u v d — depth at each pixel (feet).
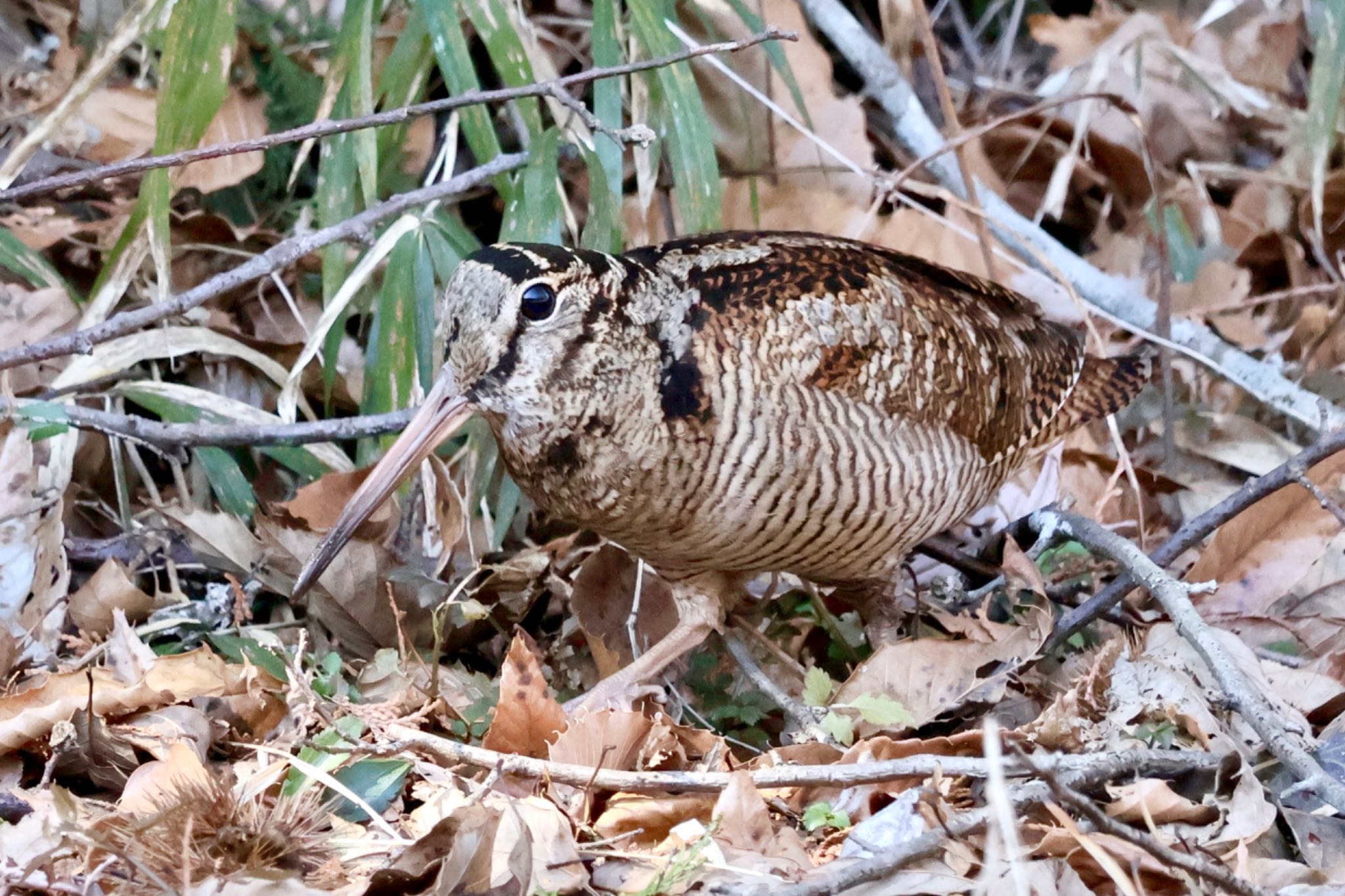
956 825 15.65
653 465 19.25
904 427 20.42
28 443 21.12
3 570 20.62
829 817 17.22
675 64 25.09
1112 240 33.53
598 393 18.98
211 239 26.99
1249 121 35.42
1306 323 31.07
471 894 15.35
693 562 20.75
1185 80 34.12
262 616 23.03
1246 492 21.83
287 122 27.73
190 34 23.00
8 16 27.96
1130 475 24.97
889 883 15.44
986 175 33.40
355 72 24.58
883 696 19.53
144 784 16.79
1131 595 23.88
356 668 21.75
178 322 25.61
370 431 23.27
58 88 27.32
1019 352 23.17
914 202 27.58
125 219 26.55
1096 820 14.97
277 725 18.78
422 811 17.12
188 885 14.55
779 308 19.74
